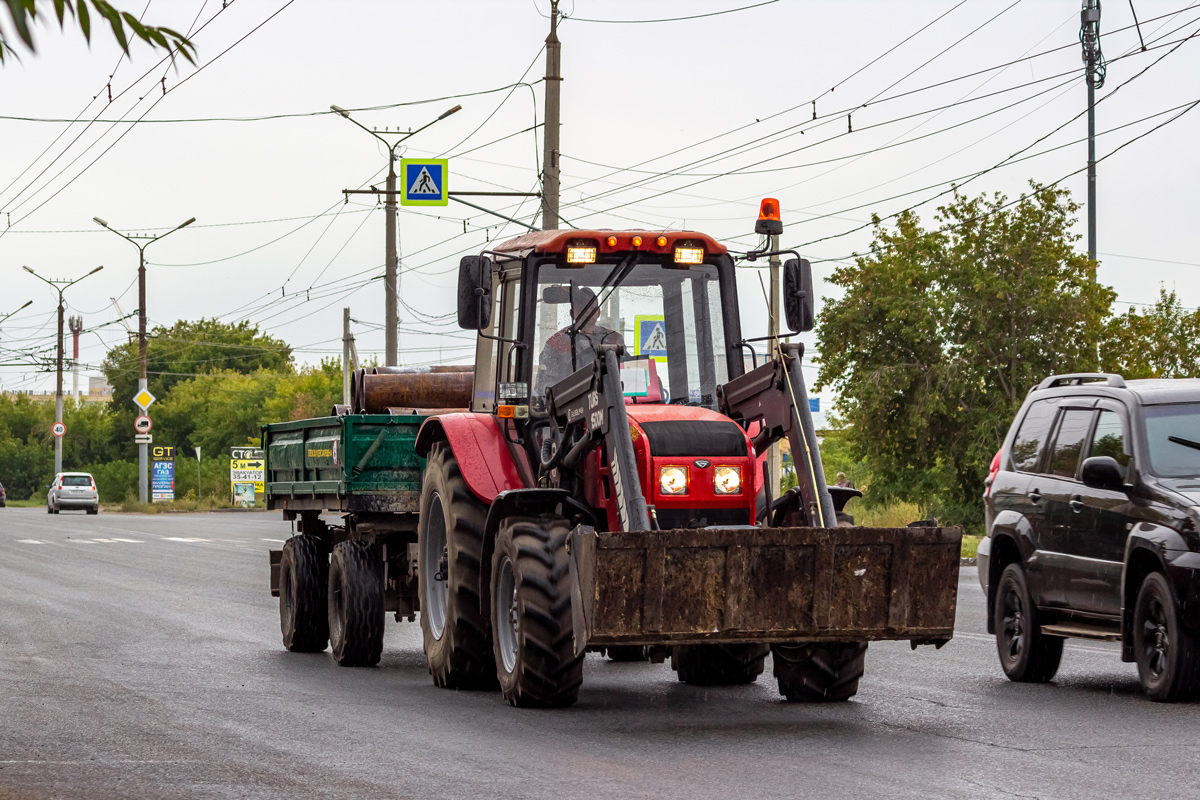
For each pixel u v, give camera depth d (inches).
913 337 2005.4
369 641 670.5
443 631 591.5
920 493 2054.6
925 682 599.8
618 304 573.0
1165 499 538.6
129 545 1812.3
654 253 575.5
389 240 2156.7
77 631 809.5
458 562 561.0
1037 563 602.2
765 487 529.0
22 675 612.4
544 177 1529.3
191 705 526.0
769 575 464.8
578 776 382.0
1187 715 498.6
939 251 2055.9
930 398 1975.9
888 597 474.0
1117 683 595.2
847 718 492.1
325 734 456.4
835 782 372.5
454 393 828.0
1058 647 601.3
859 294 2087.8
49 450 5565.9
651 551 457.4
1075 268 2038.6
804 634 467.8
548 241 565.9
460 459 557.6
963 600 1025.5
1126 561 546.0
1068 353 1996.8
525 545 497.0
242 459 3587.6
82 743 440.1
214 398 5305.1
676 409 528.4
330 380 4810.5
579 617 464.8
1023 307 2000.5
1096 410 601.3
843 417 2132.1
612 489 507.8
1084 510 580.4
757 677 618.2
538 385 565.3
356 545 692.7
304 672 646.5
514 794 358.0
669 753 418.6
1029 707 520.7
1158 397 579.5
